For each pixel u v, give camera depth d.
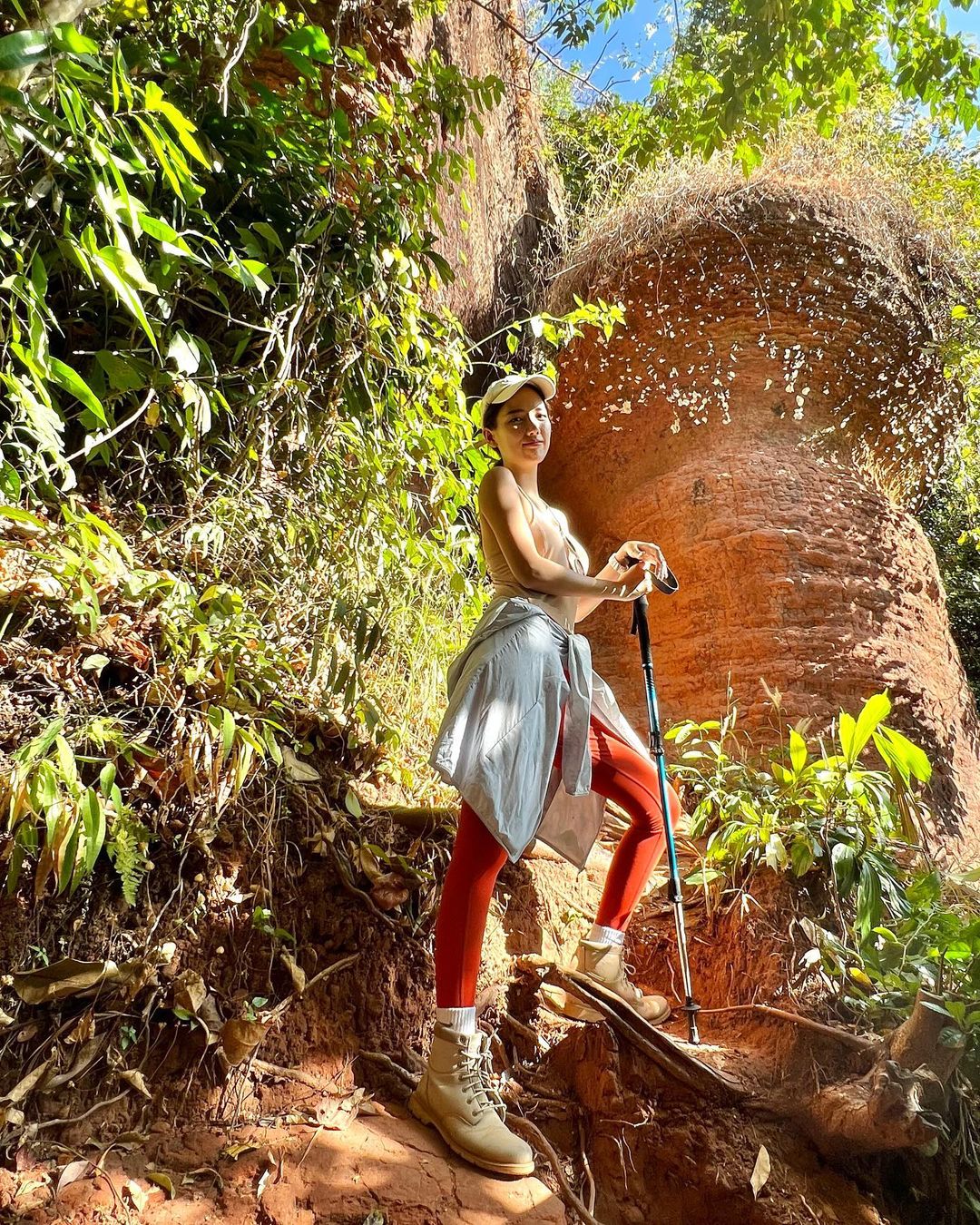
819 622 4.16
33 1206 1.56
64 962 1.69
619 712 2.50
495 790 1.98
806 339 4.66
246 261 2.49
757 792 3.05
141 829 1.81
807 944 2.59
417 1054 2.17
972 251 4.88
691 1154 2.11
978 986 2.26
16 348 1.92
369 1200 1.73
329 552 2.89
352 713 2.57
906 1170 2.25
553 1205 1.84
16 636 1.93
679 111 4.16
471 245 4.98
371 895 2.20
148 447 2.73
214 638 2.16
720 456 4.62
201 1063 1.85
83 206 2.36
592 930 2.39
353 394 3.13
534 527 2.37
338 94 3.53
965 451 4.95
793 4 3.52
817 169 4.90
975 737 4.42
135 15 2.38
